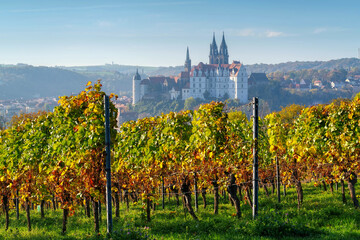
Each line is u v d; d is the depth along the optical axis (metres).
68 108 15.54
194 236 14.15
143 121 19.36
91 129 14.60
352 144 17.84
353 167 18.09
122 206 27.59
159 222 17.50
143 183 19.03
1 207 26.12
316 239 12.51
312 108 19.19
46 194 18.08
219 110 17.59
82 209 25.92
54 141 16.58
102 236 14.25
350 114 17.84
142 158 19.09
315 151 19.16
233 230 14.19
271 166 24.22
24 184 18.36
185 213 19.28
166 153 18.70
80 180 15.64
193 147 18.14
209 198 27.91
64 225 17.33
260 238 12.97
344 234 13.12
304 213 17.16
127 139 19.53
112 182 20.81
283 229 13.57
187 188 19.03
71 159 15.61
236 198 17.88
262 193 29.44
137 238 12.91
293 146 19.97
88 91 15.27
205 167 18.67
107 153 13.61
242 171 19.94
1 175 19.91
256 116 15.76
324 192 27.27
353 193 18.72
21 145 19.14
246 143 18.19
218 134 17.48
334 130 18.33
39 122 18.67
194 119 18.00
